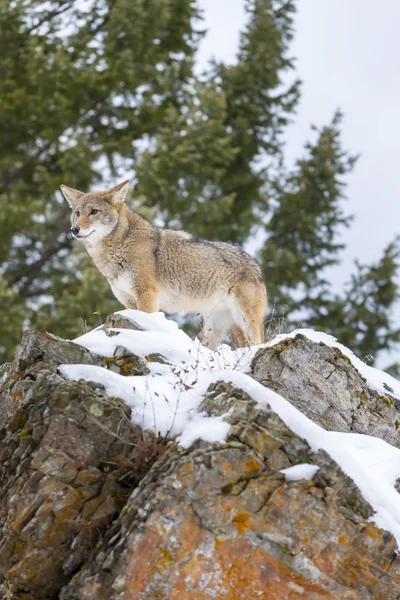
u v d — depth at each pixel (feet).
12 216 143.74
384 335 169.58
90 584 32.45
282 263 165.37
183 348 46.01
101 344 44.37
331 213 181.68
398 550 33.71
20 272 154.81
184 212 156.25
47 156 165.17
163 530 32.50
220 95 160.76
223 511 32.73
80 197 65.51
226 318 67.26
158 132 169.17
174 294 65.57
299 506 33.19
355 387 44.86
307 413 43.27
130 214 65.98
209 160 160.76
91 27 175.22
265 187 182.39
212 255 65.16
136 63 165.48
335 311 169.27
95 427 36.27
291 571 32.83
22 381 40.45
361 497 34.22
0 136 161.17
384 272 171.94
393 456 40.06
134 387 38.24
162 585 32.14
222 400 36.50
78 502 35.12
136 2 163.02
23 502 35.17
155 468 34.24
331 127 186.70
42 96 157.07
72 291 144.25
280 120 187.11
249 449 33.91
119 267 64.64
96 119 167.12
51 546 34.78
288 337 46.26
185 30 179.52
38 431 37.06
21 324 131.85
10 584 34.91
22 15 162.20
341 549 33.35
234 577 32.48
